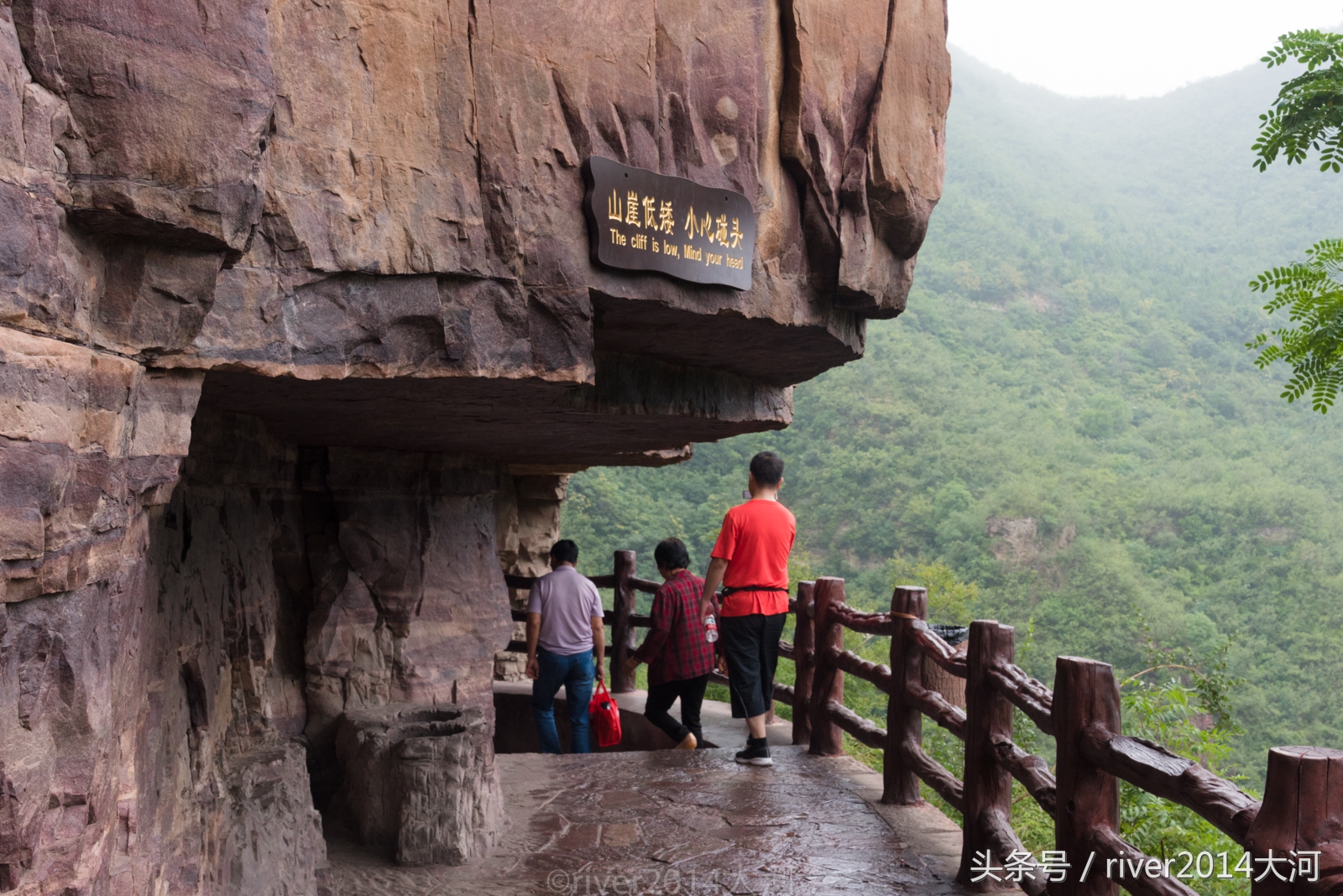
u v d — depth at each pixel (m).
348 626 4.95
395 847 3.93
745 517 5.36
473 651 5.48
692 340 4.06
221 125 1.97
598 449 5.98
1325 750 1.95
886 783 4.73
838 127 4.02
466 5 2.98
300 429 4.43
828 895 3.58
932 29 4.40
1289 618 55.59
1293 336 6.65
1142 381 94.38
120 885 1.86
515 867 3.86
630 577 8.59
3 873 1.49
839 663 5.50
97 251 1.90
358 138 2.72
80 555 1.69
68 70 1.75
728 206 3.62
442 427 4.42
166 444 2.18
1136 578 59.62
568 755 5.63
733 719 6.99
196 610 3.34
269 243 2.53
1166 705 7.00
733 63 3.70
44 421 1.57
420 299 2.85
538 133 3.11
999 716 3.66
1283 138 6.16
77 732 1.68
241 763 3.59
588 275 3.22
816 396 76.88
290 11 2.61
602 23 3.30
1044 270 110.69
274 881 3.19
